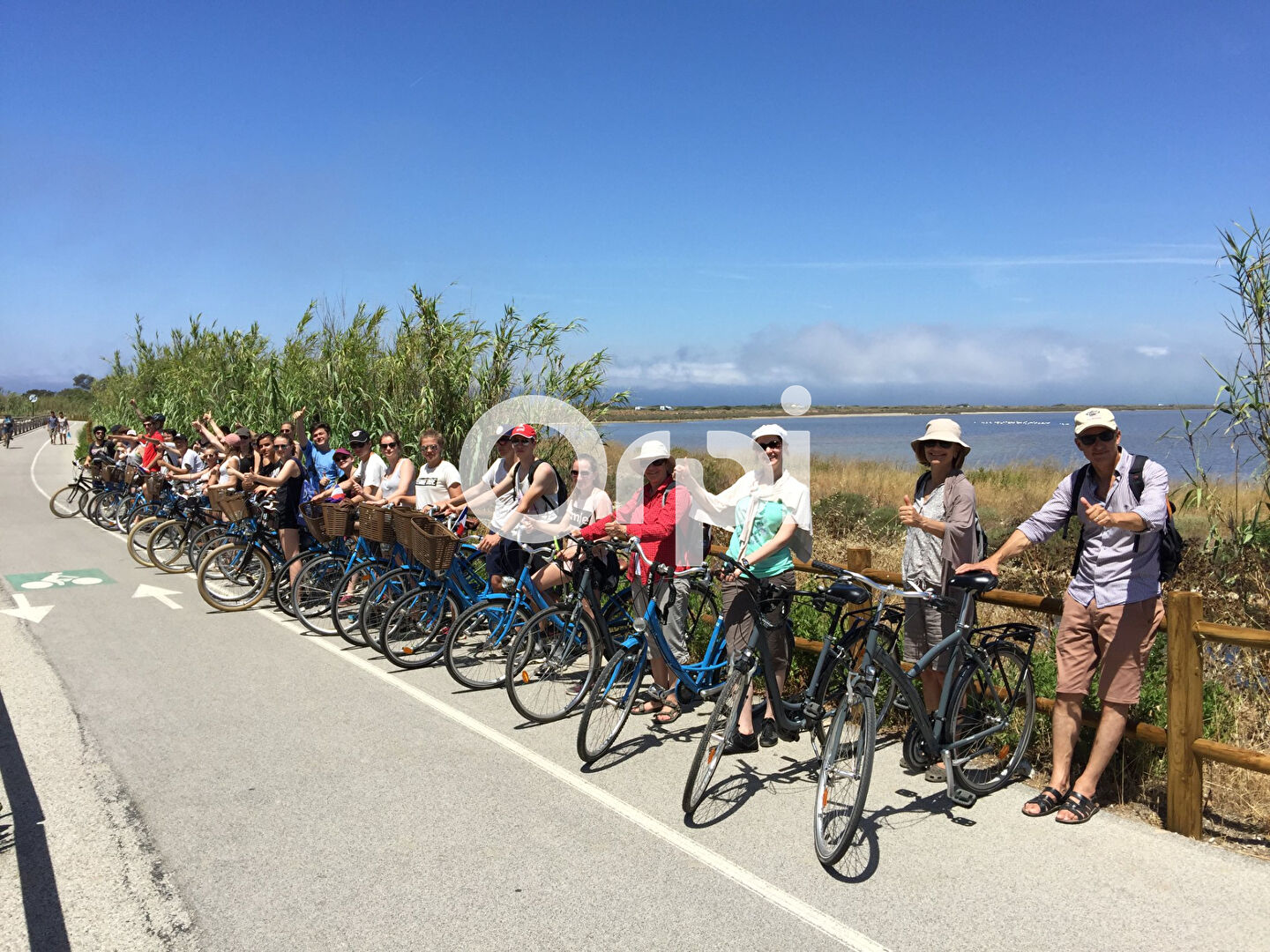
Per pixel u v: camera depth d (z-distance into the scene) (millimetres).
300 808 4176
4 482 23812
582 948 3051
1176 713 3861
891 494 18734
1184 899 3350
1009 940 3090
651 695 5691
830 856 3543
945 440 4453
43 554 12055
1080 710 4172
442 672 6598
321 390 12234
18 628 7863
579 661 5719
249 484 8367
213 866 3619
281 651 7090
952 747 4230
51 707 5652
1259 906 3293
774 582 4832
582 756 4664
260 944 3080
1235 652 5637
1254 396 5527
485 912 3277
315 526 7852
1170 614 3861
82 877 3539
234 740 5090
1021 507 14984
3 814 4113
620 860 3680
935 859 3689
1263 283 5453
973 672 4293
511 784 4488
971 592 4242
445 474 7738
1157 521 3779
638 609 5379
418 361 10828
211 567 9023
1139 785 4379
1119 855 3713
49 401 77812
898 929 3164
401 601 6645
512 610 6223
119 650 7098
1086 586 4090
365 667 6652
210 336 17469
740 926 3186
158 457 13211
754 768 4766
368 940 3104
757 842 3867
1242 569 6270
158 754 4863
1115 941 3076
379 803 4234
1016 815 4141
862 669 3902
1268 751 4664
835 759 3699
